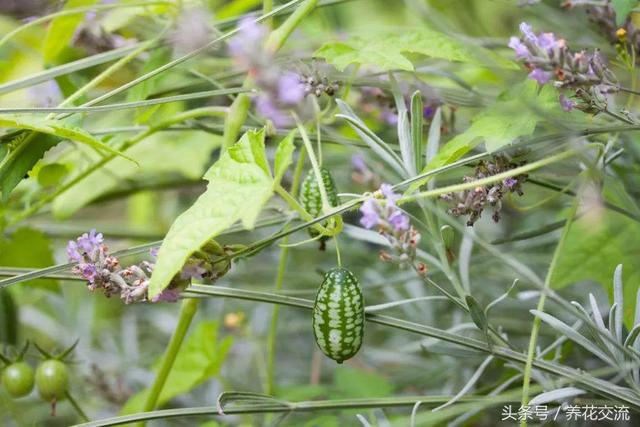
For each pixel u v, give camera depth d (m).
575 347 0.59
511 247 0.72
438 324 0.73
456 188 0.49
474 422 0.64
